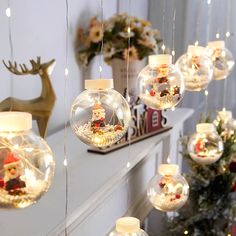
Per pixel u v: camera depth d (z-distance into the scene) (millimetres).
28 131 688
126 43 1833
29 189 666
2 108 1137
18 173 654
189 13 2693
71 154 1411
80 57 1877
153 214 1799
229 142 1705
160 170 1226
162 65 1086
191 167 1752
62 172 1235
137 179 1574
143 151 1490
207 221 1707
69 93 1816
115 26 1845
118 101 903
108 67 2225
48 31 1592
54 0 1620
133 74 1861
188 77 1297
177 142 2152
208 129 1455
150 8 2764
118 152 1455
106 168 1278
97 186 1129
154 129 1775
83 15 1911
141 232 986
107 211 1291
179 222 1734
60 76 1715
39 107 1228
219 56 1529
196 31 2703
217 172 1701
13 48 1355
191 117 2777
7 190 654
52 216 950
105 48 1835
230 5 2609
